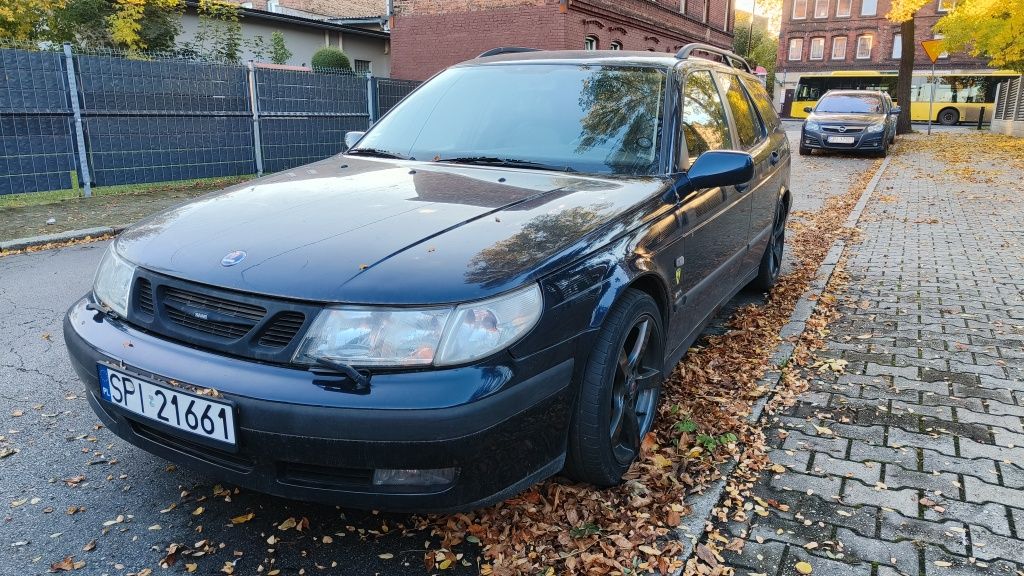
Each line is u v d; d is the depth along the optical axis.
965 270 6.48
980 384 3.93
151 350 2.31
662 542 2.52
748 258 4.80
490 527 2.58
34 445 3.17
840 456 3.14
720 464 3.05
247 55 22.81
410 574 2.37
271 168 13.02
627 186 3.08
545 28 20.62
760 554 2.47
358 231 2.44
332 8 32.41
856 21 51.91
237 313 2.21
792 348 4.44
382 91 15.02
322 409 2.04
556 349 2.33
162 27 18.06
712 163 3.26
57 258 6.96
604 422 2.61
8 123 9.34
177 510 2.70
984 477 2.97
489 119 3.69
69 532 2.56
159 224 2.71
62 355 4.28
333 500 2.18
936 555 2.46
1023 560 2.43
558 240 2.47
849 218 9.22
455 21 22.02
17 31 15.44
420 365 2.08
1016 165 15.84
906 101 28.22
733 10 34.53
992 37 20.73
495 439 2.14
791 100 43.19
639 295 2.82
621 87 3.68
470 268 2.21
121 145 10.71
